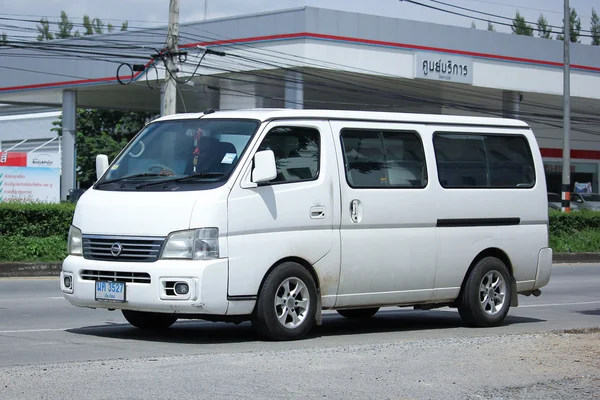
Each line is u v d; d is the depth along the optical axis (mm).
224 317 8977
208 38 36625
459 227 10664
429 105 43781
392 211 9977
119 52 39750
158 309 8586
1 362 7719
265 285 8922
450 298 10688
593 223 29641
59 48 41406
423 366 7488
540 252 11547
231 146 9148
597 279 20281
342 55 34562
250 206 8836
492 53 38594
